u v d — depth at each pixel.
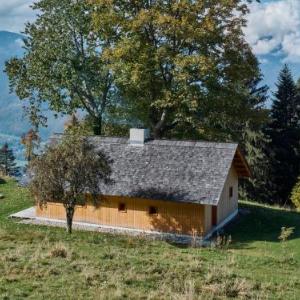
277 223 36.44
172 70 40.50
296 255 26.84
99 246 22.53
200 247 29.03
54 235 26.06
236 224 36.16
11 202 39.69
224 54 41.53
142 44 40.69
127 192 33.12
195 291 15.59
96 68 44.78
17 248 19.78
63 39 44.00
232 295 15.61
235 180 38.81
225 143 34.28
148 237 31.62
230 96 41.34
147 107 44.31
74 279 15.70
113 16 41.12
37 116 46.25
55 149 29.53
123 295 14.46
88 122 47.72
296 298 15.97
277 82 61.69
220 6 40.88
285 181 59.88
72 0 43.84
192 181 32.59
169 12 40.78
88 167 29.41
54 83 44.59
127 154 35.88
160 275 17.00
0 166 84.81
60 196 29.58
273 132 60.09
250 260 22.78
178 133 44.62
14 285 14.77
